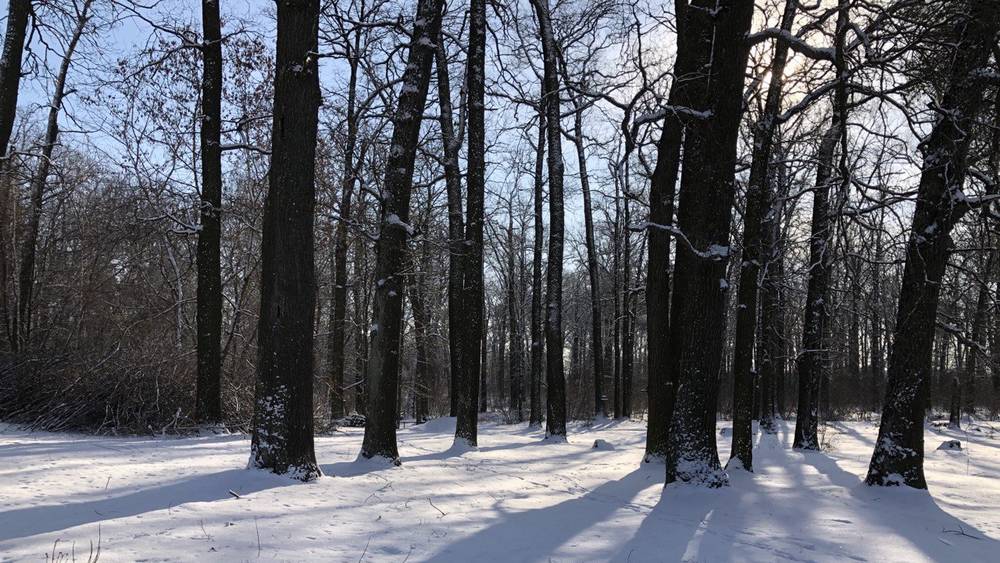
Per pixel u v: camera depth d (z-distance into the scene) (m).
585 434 19.95
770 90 11.28
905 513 7.61
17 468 7.81
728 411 33.84
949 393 36.81
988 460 13.70
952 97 8.80
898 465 8.71
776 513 7.35
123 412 13.08
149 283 20.45
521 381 29.31
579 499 8.02
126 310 18.78
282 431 7.90
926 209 9.02
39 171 18.34
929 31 8.96
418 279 24.94
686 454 8.52
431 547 5.45
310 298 8.13
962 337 9.40
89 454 9.27
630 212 28.47
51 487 6.84
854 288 13.19
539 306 23.48
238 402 15.16
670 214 11.19
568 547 5.66
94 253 20.73
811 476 9.98
